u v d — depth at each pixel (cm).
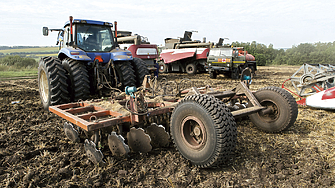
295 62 5153
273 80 1245
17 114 496
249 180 233
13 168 258
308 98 539
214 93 358
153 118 326
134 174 243
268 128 366
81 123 259
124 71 570
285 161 271
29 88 905
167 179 235
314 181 230
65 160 271
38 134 370
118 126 287
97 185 223
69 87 523
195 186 223
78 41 559
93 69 541
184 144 266
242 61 1235
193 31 1788
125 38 1109
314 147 305
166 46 1805
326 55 5056
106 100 371
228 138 229
